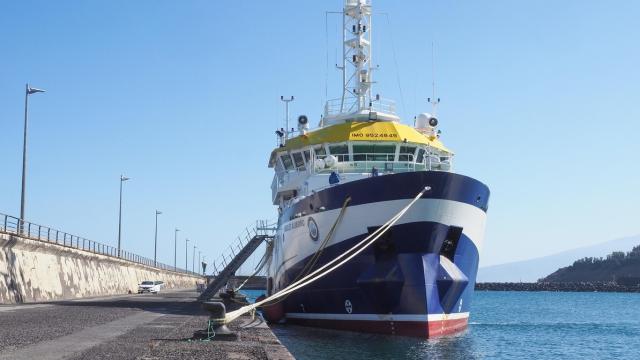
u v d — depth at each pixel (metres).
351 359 21.88
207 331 16.86
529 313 66.94
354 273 25.55
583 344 32.03
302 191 31.75
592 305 90.94
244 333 19.39
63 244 48.88
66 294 48.00
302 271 29.19
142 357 12.81
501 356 25.12
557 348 30.09
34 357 12.45
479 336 33.22
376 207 24.56
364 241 25.11
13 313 25.12
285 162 35.75
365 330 26.17
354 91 36.94
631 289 170.12
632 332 39.31
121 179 78.50
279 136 38.06
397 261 24.67
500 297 132.25
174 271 117.38
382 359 21.97
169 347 14.73
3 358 12.27
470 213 25.97
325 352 23.02
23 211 43.03
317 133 33.06
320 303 27.94
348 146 31.50
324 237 26.92
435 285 24.81
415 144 31.64
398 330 25.19
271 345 16.33
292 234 30.39
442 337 25.84
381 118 33.69
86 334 17.17
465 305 28.72
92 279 57.12
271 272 38.66
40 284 42.38
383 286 24.50
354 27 37.00
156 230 108.12
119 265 70.31
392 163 30.89
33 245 41.66
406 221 24.28
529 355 26.95
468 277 27.53
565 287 180.75
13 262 38.22
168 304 36.62
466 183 25.08
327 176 30.30
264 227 43.47
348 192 25.33
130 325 20.41
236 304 36.56
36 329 18.23
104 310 28.62
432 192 24.06
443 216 24.53
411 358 22.19
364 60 36.88
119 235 76.94
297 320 30.88
